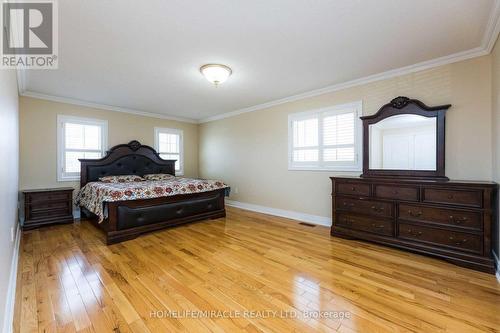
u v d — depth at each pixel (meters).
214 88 3.70
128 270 2.21
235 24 2.01
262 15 1.89
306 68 2.95
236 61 2.73
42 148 3.99
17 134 3.11
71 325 1.47
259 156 4.82
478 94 2.52
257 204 4.88
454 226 2.31
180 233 3.35
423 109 2.82
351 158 3.49
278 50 2.48
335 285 1.95
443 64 2.71
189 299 1.76
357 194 2.98
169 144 5.81
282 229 3.55
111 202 2.93
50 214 3.72
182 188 3.68
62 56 2.55
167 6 1.77
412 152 2.91
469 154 2.57
